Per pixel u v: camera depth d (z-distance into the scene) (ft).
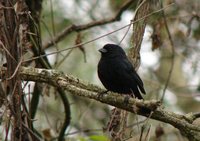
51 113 52.49
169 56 56.34
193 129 28.73
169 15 50.29
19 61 27.86
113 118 33.30
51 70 29.43
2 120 28.99
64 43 57.88
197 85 51.57
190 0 49.75
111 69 35.12
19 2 31.53
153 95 51.72
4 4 27.96
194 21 52.80
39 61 37.24
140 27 34.73
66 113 39.42
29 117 29.60
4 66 28.86
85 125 55.77
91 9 56.08
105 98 28.37
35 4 39.83
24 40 31.04
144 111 27.48
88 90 29.43
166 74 59.16
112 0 57.26
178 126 28.71
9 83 27.48
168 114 29.01
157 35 39.50
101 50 36.11
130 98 27.96
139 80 35.27
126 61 35.14
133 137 33.42
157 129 36.73
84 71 57.93
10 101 27.27
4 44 27.73
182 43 54.60
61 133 39.75
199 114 29.86
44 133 39.96
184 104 58.70
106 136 33.96
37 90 39.37
